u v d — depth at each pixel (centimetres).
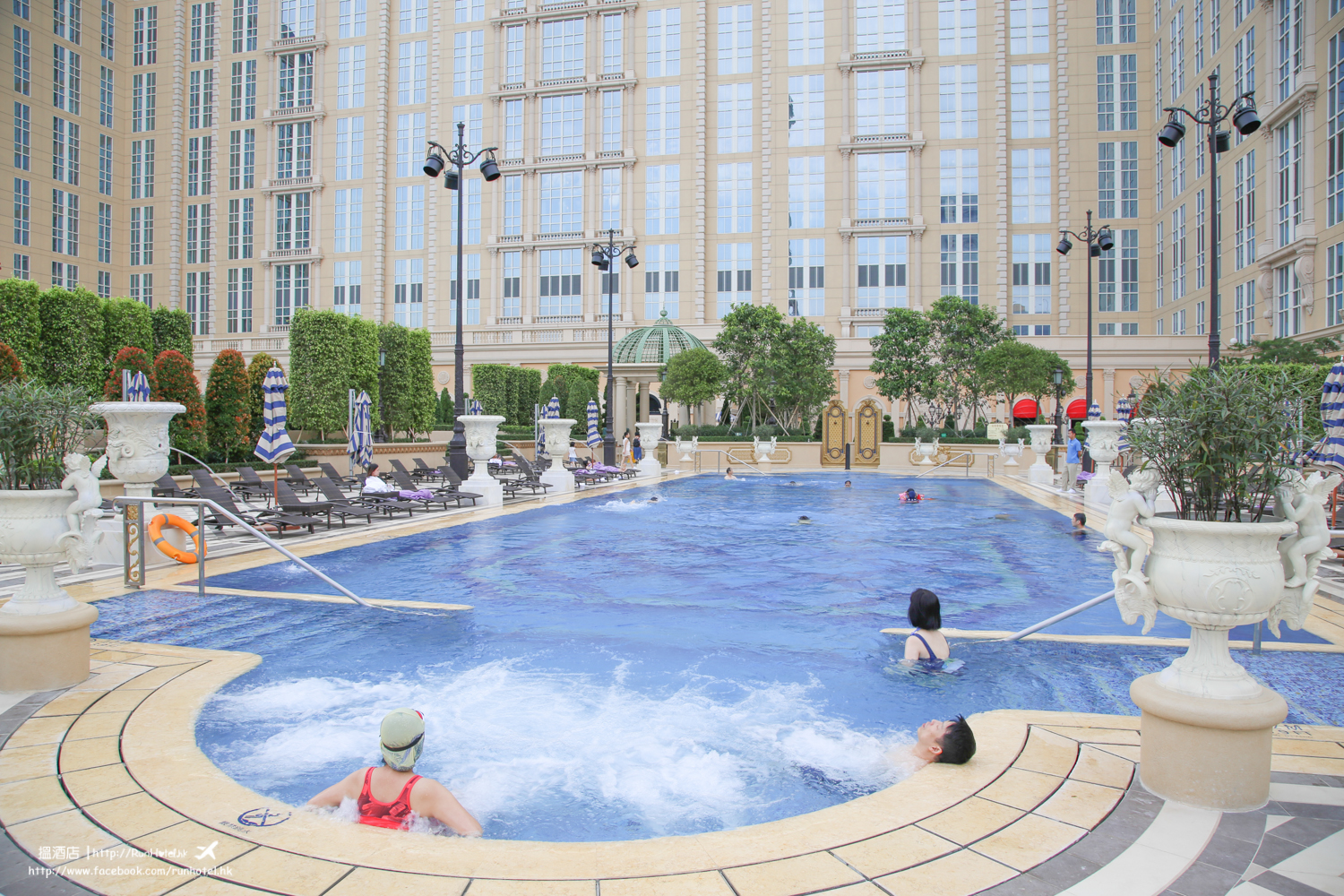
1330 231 2952
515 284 5362
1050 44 4844
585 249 5238
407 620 716
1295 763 379
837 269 4944
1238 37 3678
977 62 4856
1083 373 4362
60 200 5469
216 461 2078
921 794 346
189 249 5891
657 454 3722
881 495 2189
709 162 5131
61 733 421
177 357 1859
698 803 363
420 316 5466
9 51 5150
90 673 536
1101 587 890
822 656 604
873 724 461
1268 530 320
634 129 5178
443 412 3953
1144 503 361
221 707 484
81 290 2336
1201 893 265
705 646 632
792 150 5019
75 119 5566
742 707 490
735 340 3766
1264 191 3441
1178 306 4422
